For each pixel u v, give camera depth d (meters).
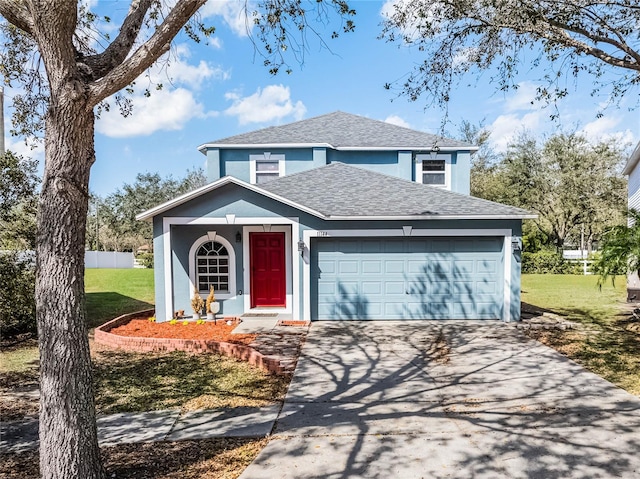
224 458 4.46
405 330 10.41
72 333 3.76
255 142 15.32
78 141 3.77
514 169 30.78
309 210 11.05
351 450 4.61
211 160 15.33
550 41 8.34
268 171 15.47
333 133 16.50
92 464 3.82
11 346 9.56
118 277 24.28
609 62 7.91
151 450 4.65
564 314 12.48
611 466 4.21
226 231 12.14
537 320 11.15
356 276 11.55
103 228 46.12
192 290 12.08
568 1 7.68
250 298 12.29
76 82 3.65
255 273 12.52
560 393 6.27
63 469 3.66
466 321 11.38
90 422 3.85
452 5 8.25
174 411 5.79
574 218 30.55
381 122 17.70
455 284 11.52
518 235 11.22
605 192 28.88
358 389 6.54
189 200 11.22
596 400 5.98
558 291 17.81
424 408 5.77
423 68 9.17
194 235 12.08
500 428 5.10
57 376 3.69
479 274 11.52
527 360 7.98
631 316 12.08
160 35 3.93
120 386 6.82
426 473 4.12
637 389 6.42
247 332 10.15
